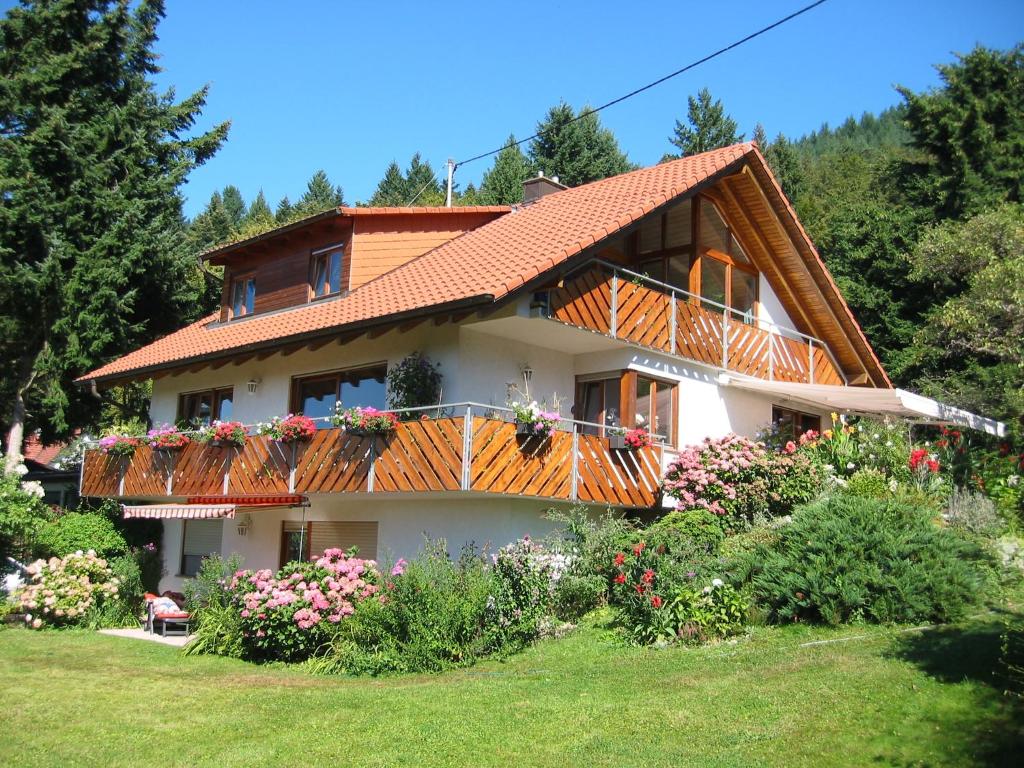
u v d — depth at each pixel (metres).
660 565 12.97
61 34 29.11
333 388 19.34
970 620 11.22
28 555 20.59
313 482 16.95
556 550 14.77
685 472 17.34
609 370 18.30
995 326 26.67
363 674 12.62
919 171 38.53
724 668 10.53
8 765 8.73
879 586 11.87
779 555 13.10
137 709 10.74
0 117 28.19
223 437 19.08
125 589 20.25
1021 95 37.47
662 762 7.98
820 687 9.34
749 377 20.75
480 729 9.25
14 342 28.22
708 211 20.84
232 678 12.55
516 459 15.02
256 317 22.89
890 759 7.59
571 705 9.79
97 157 28.69
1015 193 36.31
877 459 18.23
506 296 14.55
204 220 58.53
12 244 27.28
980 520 14.80
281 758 8.80
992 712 8.11
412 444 15.23
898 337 34.78
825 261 38.03
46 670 13.20
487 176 61.94
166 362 21.28
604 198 19.84
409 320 15.61
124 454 22.45
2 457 20.59
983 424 20.70
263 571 14.66
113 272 27.62
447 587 13.01
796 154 57.97
